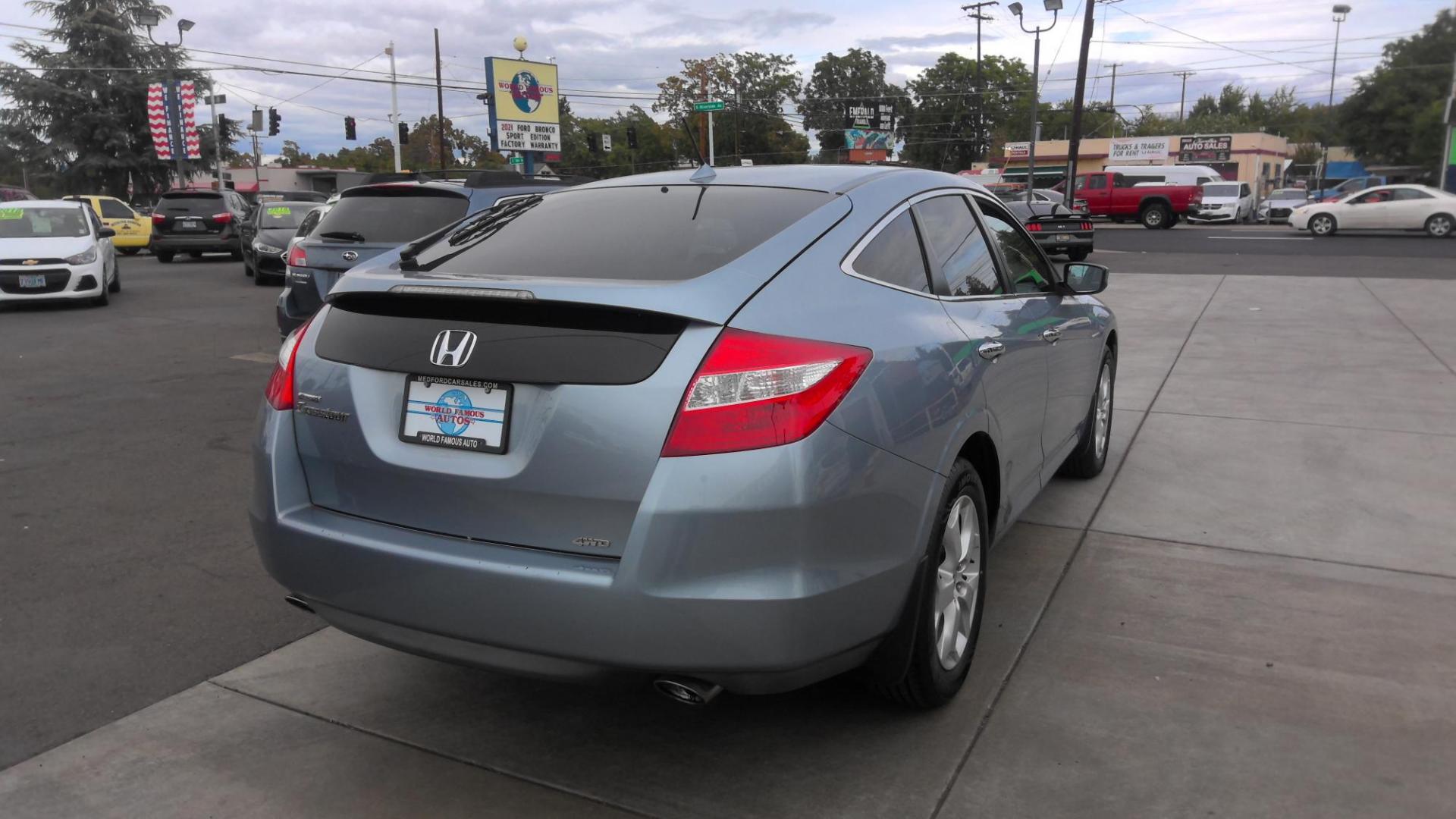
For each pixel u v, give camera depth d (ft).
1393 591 12.92
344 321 9.20
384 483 8.68
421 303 8.68
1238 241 86.17
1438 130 170.50
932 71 302.04
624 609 7.63
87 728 10.07
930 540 9.18
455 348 8.32
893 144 188.96
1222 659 11.16
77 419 23.27
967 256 11.62
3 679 11.05
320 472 9.12
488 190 25.66
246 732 10.02
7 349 33.83
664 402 7.63
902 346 9.00
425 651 8.56
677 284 8.12
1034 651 11.44
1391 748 9.40
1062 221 65.31
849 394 8.14
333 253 24.52
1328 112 232.94
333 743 9.82
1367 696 10.33
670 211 10.19
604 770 9.34
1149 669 10.98
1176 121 349.00
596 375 7.79
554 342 8.01
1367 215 93.09
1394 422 21.34
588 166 251.39
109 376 28.73
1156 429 21.21
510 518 8.12
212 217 76.89
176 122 150.92
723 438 7.59
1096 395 16.93
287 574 9.11
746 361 7.73
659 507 7.55
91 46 166.50
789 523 7.69
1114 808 8.60
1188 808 8.59
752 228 9.36
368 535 8.61
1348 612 12.32
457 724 10.16
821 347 8.12
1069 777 9.06
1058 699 10.39
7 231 46.24
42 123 166.40
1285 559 14.05
